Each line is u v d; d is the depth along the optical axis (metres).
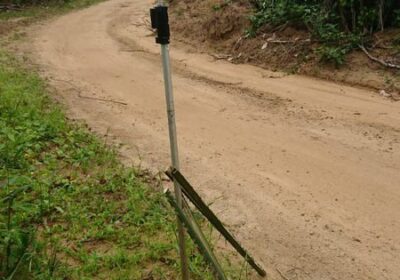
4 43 12.41
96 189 4.59
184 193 2.82
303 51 9.17
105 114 7.10
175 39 12.21
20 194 4.34
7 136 5.53
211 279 3.32
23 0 19.19
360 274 3.52
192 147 5.84
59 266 3.46
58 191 4.50
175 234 3.70
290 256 3.74
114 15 16.89
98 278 3.38
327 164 5.23
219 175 5.10
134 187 4.64
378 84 7.66
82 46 12.09
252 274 3.49
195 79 8.90
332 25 9.26
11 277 3.03
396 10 8.80
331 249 3.81
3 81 8.09
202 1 13.80
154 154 5.62
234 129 6.36
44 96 7.62
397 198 4.49
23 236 3.40
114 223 4.05
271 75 8.86
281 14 10.21
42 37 13.30
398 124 6.21
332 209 4.37
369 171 5.02
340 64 8.41
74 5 19.62
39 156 5.29
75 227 3.96
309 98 7.46
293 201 4.53
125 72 9.58
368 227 4.08
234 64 9.84
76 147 5.62
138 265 3.53
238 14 11.27
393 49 8.26
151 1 19.69
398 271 3.54
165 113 7.11
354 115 6.62
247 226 4.15
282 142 5.87
